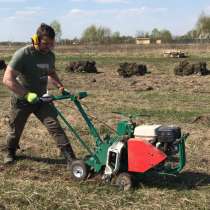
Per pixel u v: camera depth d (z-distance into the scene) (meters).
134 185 4.09
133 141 4.01
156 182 4.27
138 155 4.00
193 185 4.23
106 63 22.73
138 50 35.50
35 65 4.48
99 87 12.70
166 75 16.31
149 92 11.15
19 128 4.77
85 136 6.02
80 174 4.30
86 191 4.02
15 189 4.06
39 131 6.30
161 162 3.95
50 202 3.77
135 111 7.99
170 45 42.53
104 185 4.16
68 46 47.69
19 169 4.71
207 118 7.13
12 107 4.68
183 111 8.02
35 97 4.12
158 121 7.08
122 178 4.05
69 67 17.75
